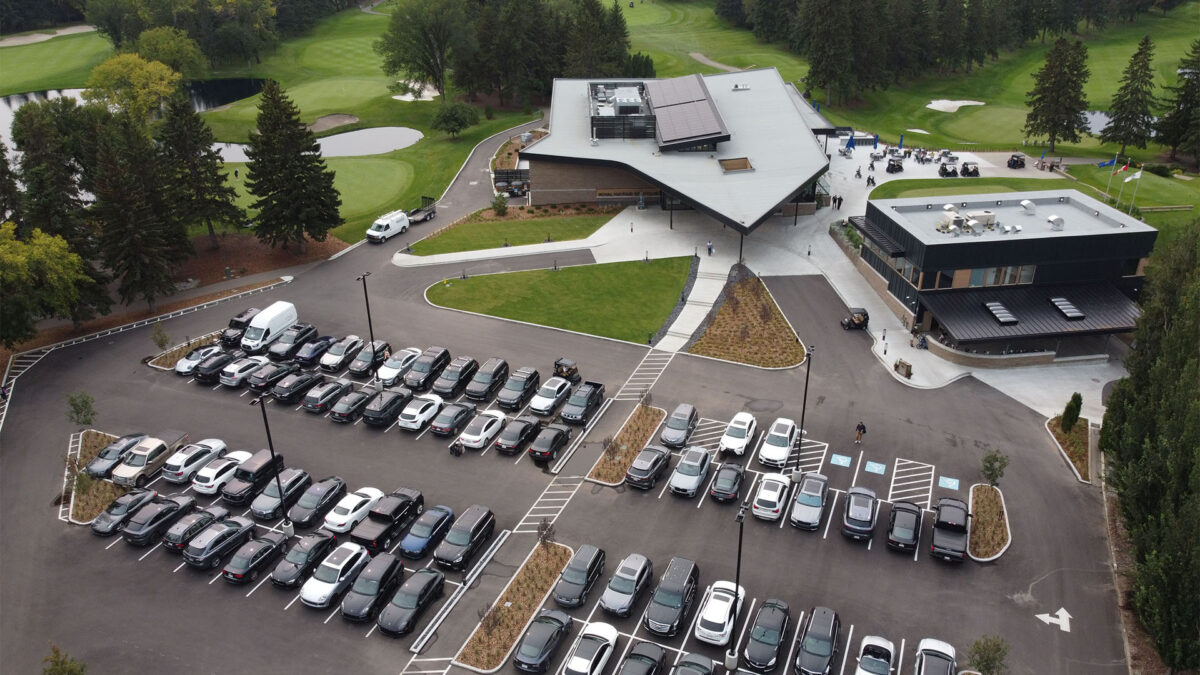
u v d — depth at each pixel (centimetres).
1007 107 15912
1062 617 4441
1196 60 11862
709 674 3925
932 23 17062
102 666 4206
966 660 4166
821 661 4016
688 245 9381
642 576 4534
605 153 10275
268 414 6394
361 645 4322
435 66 15250
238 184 11538
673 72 17850
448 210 10769
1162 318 5381
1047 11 19250
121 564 4909
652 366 6962
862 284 8444
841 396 6519
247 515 5300
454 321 7744
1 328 6788
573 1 17962
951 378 6775
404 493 5200
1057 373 6862
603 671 4125
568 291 8312
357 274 8775
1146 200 10469
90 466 5666
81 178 9212
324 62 19362
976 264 7194
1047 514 5212
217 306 8112
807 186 9675
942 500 5069
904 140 13812
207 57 18538
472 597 4622
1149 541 4097
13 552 5006
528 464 5753
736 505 5316
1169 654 3825
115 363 7119
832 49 15162
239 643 4334
